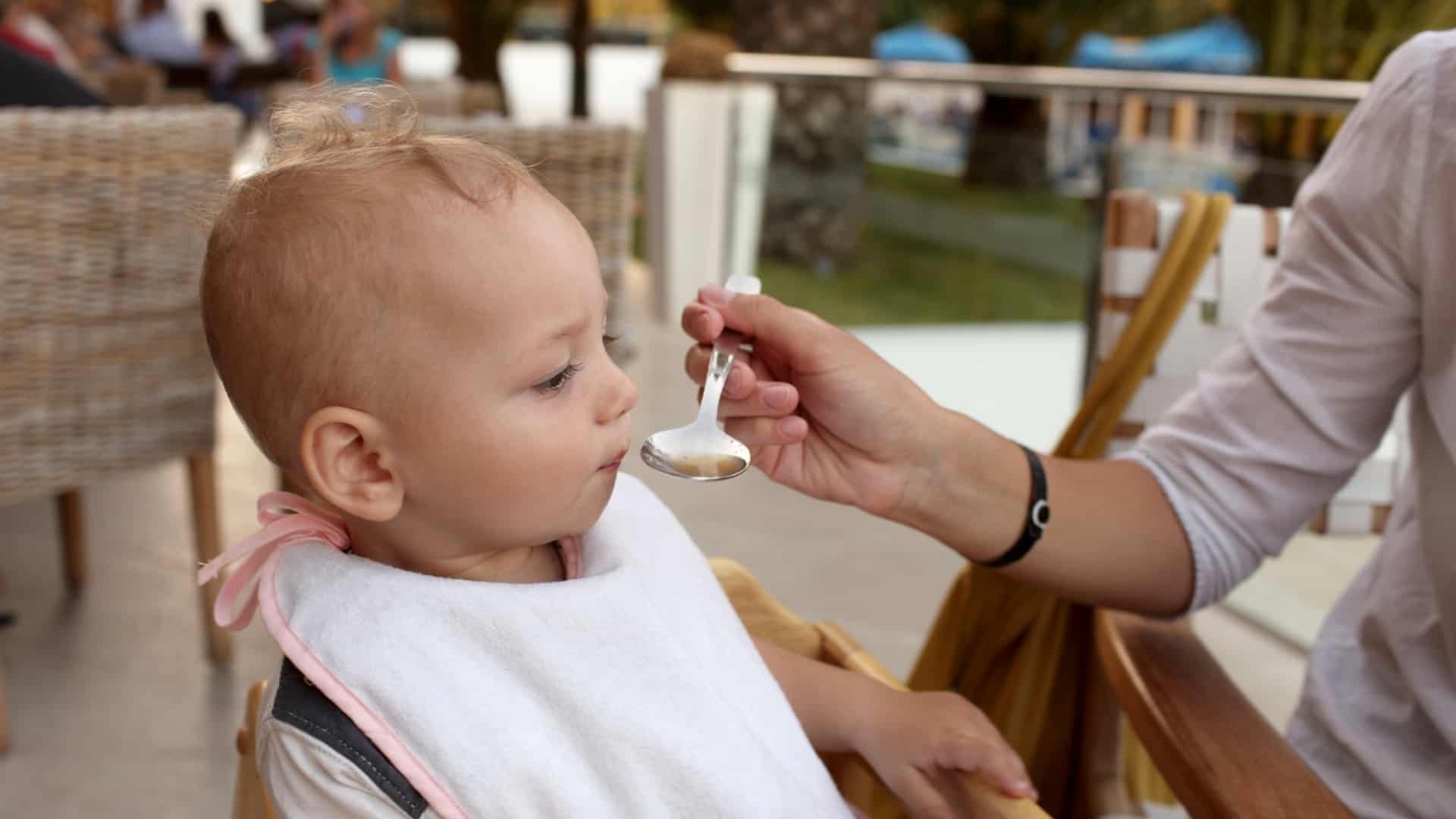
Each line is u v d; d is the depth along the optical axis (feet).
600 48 60.64
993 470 3.17
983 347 12.98
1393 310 2.95
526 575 2.79
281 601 2.50
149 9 27.32
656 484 10.50
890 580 8.94
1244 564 3.24
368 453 2.44
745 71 15.10
